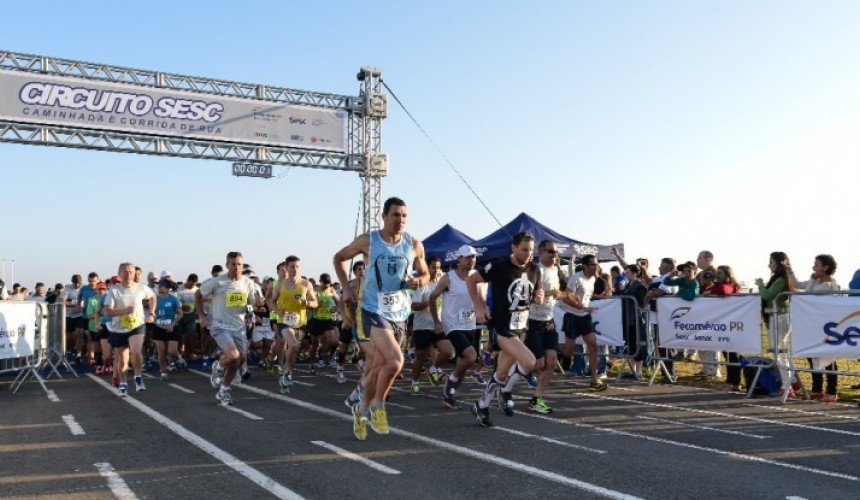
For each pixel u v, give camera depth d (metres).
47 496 4.59
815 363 9.18
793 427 7.11
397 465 5.39
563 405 8.75
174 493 4.64
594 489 4.65
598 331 12.20
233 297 9.11
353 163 22.48
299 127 21.59
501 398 7.70
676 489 4.65
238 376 12.79
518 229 15.27
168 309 13.13
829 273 9.39
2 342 10.44
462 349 8.55
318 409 8.58
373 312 6.16
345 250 6.23
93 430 7.11
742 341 9.77
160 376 13.45
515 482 4.85
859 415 7.88
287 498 4.48
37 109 18.31
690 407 8.54
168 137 19.98
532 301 7.04
